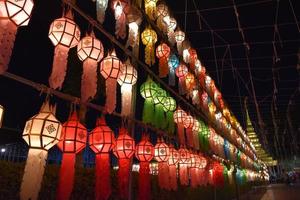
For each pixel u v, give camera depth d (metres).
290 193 22.66
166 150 5.41
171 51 7.25
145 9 6.36
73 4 3.67
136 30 5.04
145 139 4.95
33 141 2.67
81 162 5.70
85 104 3.58
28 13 2.54
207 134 9.52
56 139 2.80
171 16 7.22
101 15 4.02
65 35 3.11
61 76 2.98
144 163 4.83
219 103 12.66
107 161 3.56
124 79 4.21
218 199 12.62
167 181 5.37
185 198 8.88
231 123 16.03
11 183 3.67
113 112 4.03
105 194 3.43
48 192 4.11
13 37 2.44
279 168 53.00
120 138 4.13
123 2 4.64
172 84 6.75
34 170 2.62
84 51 3.43
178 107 6.95
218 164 10.83
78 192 4.64
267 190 28.44
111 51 3.97
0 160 3.69
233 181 16.64
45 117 2.77
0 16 2.41
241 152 19.73
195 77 9.09
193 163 7.39
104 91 5.89
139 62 5.57
